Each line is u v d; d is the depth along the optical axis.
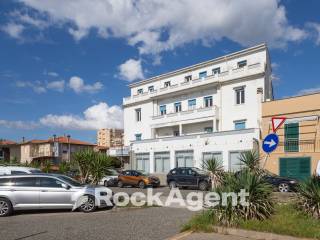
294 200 10.55
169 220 11.94
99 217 13.15
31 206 14.40
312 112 28.50
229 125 41.22
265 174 11.68
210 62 45.72
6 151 81.94
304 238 8.32
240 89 40.69
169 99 49.62
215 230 9.44
